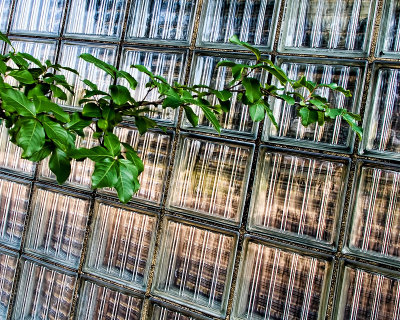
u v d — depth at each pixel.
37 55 1.16
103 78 1.08
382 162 0.83
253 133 0.94
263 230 0.91
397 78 0.85
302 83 0.74
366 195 0.84
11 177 1.15
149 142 1.02
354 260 0.84
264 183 0.93
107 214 1.05
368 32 0.87
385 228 0.83
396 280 0.81
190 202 0.98
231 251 0.94
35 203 1.12
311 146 0.89
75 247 1.08
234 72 0.67
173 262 0.99
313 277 0.87
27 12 1.19
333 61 0.89
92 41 1.10
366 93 0.86
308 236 0.88
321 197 0.88
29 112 0.56
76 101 1.10
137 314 1.00
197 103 0.64
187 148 0.99
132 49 1.06
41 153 0.65
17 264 1.12
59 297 1.08
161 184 1.00
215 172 0.96
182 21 1.03
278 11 0.94
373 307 0.82
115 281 1.02
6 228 1.15
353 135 0.86
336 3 0.91
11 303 1.12
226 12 1.00
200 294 0.96
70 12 1.14
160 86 0.64
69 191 1.08
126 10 1.08
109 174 0.60
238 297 0.92
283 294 0.89
